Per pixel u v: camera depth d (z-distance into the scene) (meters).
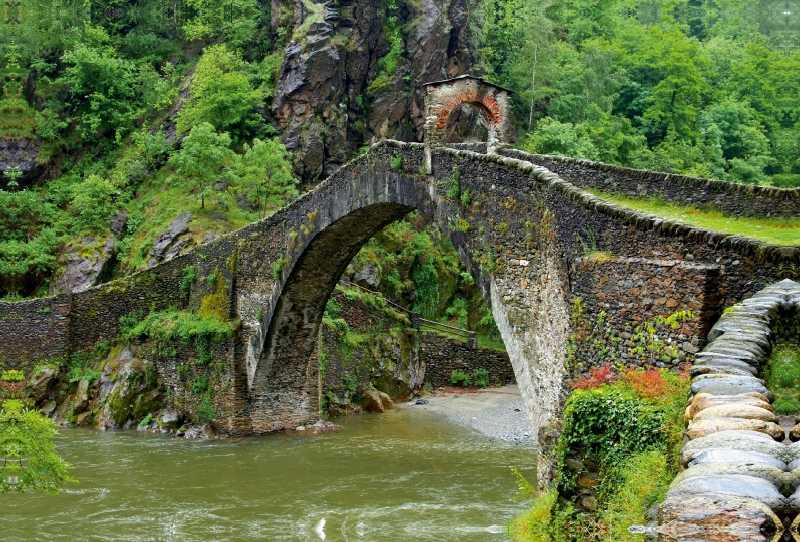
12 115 42.78
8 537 15.61
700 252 10.09
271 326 25.27
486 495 18.38
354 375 30.44
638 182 16.77
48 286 35.88
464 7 46.06
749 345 7.43
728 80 57.94
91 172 42.81
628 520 7.78
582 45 54.94
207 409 26.36
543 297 13.86
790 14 71.31
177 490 19.23
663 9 68.50
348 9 42.91
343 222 21.88
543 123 44.19
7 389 29.59
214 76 40.91
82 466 21.70
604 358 11.16
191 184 38.41
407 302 39.06
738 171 47.38
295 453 23.23
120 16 50.22
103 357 29.98
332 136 41.28
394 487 19.28
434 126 18.05
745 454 4.73
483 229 16.16
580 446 10.02
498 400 32.28
